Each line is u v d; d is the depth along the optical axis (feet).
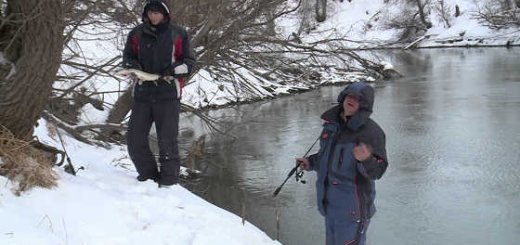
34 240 11.34
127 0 35.40
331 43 50.78
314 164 14.90
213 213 16.48
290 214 25.57
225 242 14.76
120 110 34.45
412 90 68.03
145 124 17.90
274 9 41.73
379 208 26.30
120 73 17.16
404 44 145.38
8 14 15.70
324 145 14.05
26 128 15.39
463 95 61.57
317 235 23.04
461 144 38.70
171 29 17.28
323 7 135.13
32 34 14.51
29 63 14.58
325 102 61.82
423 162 34.27
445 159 34.83
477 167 32.83
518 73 80.43
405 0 156.46
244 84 47.70
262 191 29.30
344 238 13.83
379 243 22.27
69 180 15.33
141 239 13.44
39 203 13.20
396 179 30.83
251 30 41.68
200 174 32.63
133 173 20.30
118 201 14.94
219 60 41.01
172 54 17.30
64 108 30.96
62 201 13.70
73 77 29.43
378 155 13.21
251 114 54.44
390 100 60.70
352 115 13.47
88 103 34.63
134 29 17.48
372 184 13.96
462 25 148.25
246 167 34.22
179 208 16.17
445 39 145.38
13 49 15.34
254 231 16.80
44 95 15.25
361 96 13.28
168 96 17.54
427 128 44.73
